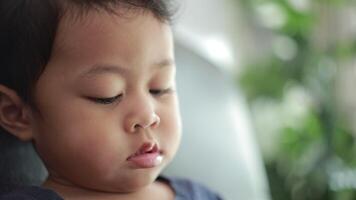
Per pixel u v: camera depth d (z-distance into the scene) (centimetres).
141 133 76
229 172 111
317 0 163
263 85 170
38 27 75
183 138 111
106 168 76
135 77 76
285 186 160
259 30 175
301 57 167
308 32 167
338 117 159
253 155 118
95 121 75
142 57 75
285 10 168
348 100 163
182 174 108
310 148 162
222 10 151
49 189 77
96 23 74
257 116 171
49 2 75
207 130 113
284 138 167
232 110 118
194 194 91
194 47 119
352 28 164
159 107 79
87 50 74
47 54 75
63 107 75
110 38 74
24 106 79
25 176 90
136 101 76
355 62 162
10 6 77
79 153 76
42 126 78
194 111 114
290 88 171
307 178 155
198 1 138
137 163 77
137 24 75
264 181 121
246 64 172
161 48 77
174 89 82
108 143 75
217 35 143
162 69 78
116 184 78
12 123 80
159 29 78
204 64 118
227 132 114
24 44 76
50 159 79
